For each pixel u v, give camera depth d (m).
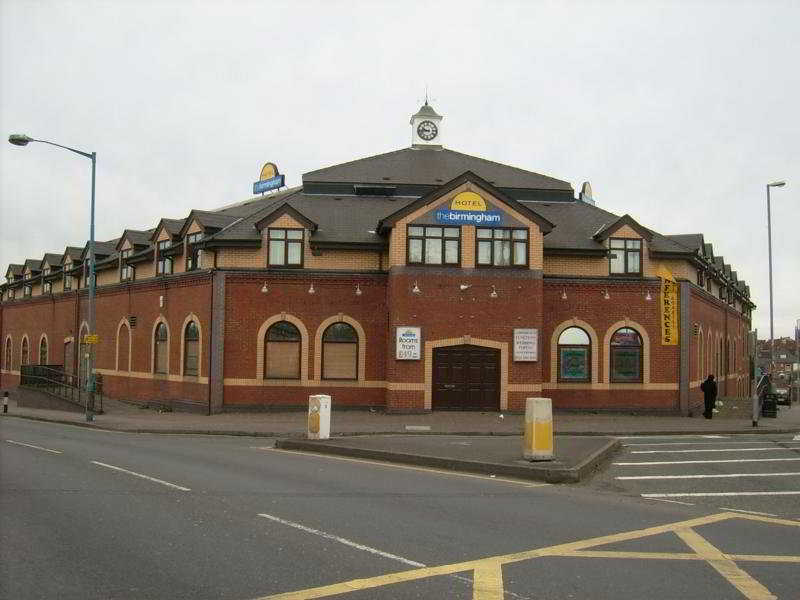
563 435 23.66
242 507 10.47
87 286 42.94
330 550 8.09
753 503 11.87
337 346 29.97
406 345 28.27
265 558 7.75
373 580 6.99
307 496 11.44
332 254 30.02
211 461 15.82
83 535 8.75
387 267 30.08
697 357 33.16
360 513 10.12
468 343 28.45
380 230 29.52
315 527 9.21
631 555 8.10
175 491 11.77
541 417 14.97
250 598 6.45
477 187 28.84
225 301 29.66
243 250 29.86
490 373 28.69
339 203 32.69
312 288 29.88
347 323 29.94
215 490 11.90
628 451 18.94
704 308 36.06
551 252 30.36
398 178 34.28
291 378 29.73
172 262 33.88
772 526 9.94
